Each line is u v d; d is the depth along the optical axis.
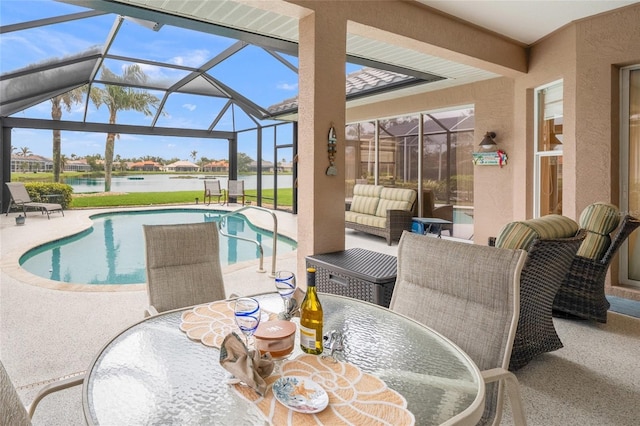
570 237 2.76
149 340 1.41
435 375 1.19
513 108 6.29
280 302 1.86
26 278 4.55
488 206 6.69
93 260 6.43
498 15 4.45
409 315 1.76
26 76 7.91
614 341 3.03
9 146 10.88
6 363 2.55
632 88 4.37
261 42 4.64
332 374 1.17
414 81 6.77
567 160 4.79
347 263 3.24
